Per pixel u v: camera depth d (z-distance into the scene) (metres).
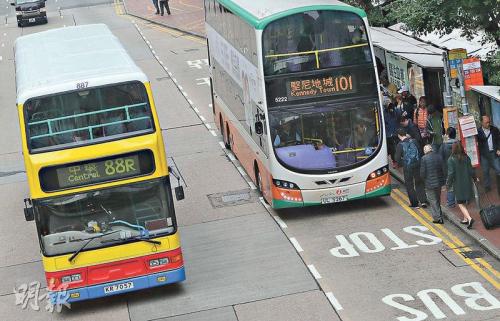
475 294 29.12
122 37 93.50
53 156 29.27
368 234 35.62
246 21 39.09
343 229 36.47
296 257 34.06
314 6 36.84
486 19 40.19
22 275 35.41
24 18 107.31
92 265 29.98
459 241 34.03
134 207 29.98
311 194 37.38
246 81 40.69
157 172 29.89
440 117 42.38
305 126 37.16
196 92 66.62
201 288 32.12
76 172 29.50
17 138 58.59
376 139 37.47
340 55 36.91
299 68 36.84
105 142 29.44
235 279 32.59
